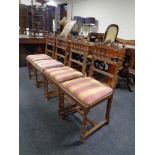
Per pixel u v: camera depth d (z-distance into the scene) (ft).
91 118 5.85
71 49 6.94
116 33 10.24
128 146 4.53
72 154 4.20
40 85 8.54
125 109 6.53
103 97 4.46
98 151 4.33
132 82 8.69
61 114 5.65
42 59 8.11
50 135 4.85
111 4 15.46
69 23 11.61
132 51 8.11
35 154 4.15
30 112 6.06
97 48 5.49
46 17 12.86
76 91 4.48
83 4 19.57
